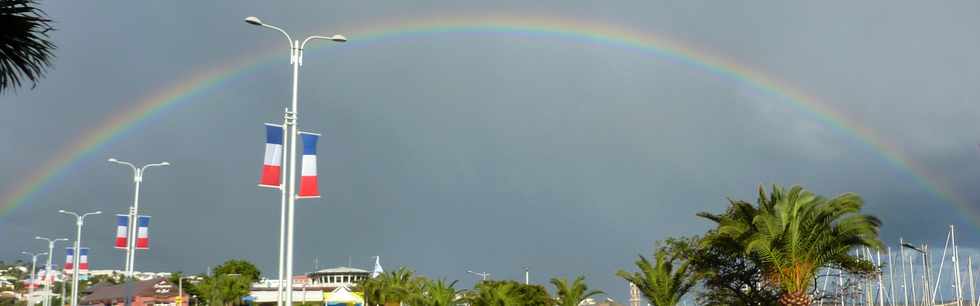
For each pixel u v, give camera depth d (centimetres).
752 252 4009
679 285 4869
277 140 3197
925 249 9694
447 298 9012
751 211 3953
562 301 7244
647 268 4978
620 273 5109
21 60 1458
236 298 16125
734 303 4466
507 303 8325
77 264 7438
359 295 11850
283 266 3278
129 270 5825
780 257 3744
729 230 3934
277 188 3200
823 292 4169
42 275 11769
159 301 15400
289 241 3219
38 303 16988
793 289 3731
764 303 4294
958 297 9825
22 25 1429
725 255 4425
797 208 3712
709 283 4525
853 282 4291
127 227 5916
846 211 3691
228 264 19062
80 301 16138
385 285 11625
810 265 3725
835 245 3703
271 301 19138
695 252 4728
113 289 16188
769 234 3731
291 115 3319
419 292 10488
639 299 6938
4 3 1405
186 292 17075
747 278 4403
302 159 3169
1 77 1452
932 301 9850
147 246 5872
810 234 3706
